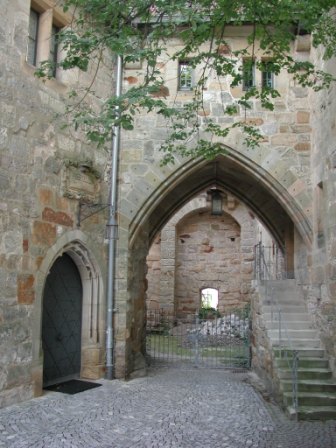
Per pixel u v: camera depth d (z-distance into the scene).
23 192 7.70
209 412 7.45
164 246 21.42
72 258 9.59
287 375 8.31
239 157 10.33
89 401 7.81
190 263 21.91
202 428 6.57
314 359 8.70
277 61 6.65
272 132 10.33
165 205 13.37
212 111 10.49
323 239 9.20
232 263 21.69
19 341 7.48
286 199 10.21
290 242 12.78
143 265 11.65
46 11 8.48
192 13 5.68
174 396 8.48
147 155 10.48
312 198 10.03
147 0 5.86
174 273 21.27
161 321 20.83
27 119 7.85
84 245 9.32
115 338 9.97
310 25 6.29
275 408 7.89
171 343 16.86
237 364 12.51
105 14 5.95
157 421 6.83
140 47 6.38
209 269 21.80
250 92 6.94
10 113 7.47
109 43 5.89
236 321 18.45
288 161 10.22
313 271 9.82
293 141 10.27
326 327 8.84
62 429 6.27
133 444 5.82
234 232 21.84
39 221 8.05
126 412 7.25
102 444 5.77
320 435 6.43
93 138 5.64
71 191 8.88
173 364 12.51
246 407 7.86
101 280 9.85
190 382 9.97
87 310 9.72
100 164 9.94
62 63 5.70
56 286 9.19
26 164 7.79
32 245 7.86
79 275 9.80
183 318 21.53
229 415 7.32
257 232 20.22
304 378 8.35
